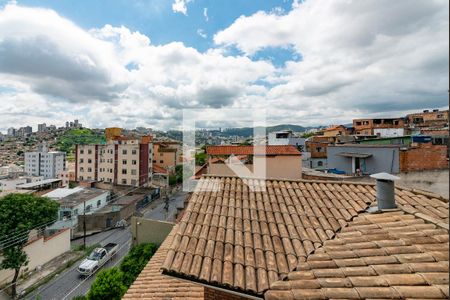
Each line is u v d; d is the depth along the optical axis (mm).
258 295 2654
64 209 21078
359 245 3146
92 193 25625
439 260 2578
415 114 37625
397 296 2230
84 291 12547
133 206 27156
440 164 12961
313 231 3668
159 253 7750
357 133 38812
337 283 2539
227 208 4391
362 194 4676
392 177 4012
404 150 13266
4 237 12352
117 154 36844
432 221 3371
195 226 3881
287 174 15203
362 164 14750
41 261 15047
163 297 4816
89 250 17422
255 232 3686
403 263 2629
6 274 13039
